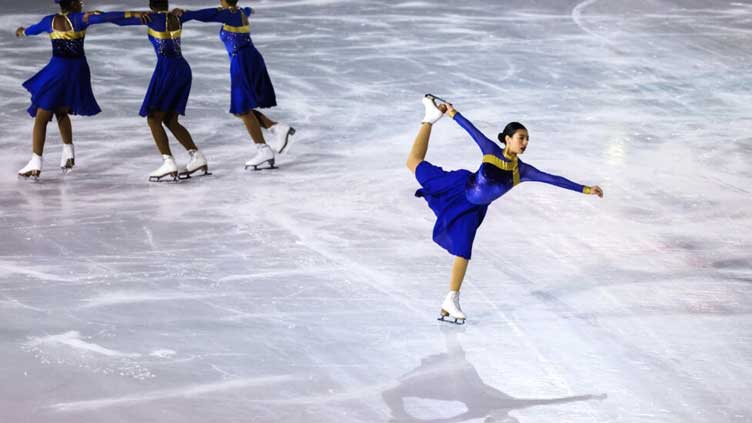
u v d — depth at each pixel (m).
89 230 17.64
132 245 16.89
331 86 28.47
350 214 18.66
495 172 13.63
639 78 29.75
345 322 13.79
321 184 20.56
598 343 13.19
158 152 23.03
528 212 18.77
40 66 30.31
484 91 28.08
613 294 14.90
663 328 13.66
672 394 11.73
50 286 14.98
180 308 14.20
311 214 18.64
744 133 24.22
